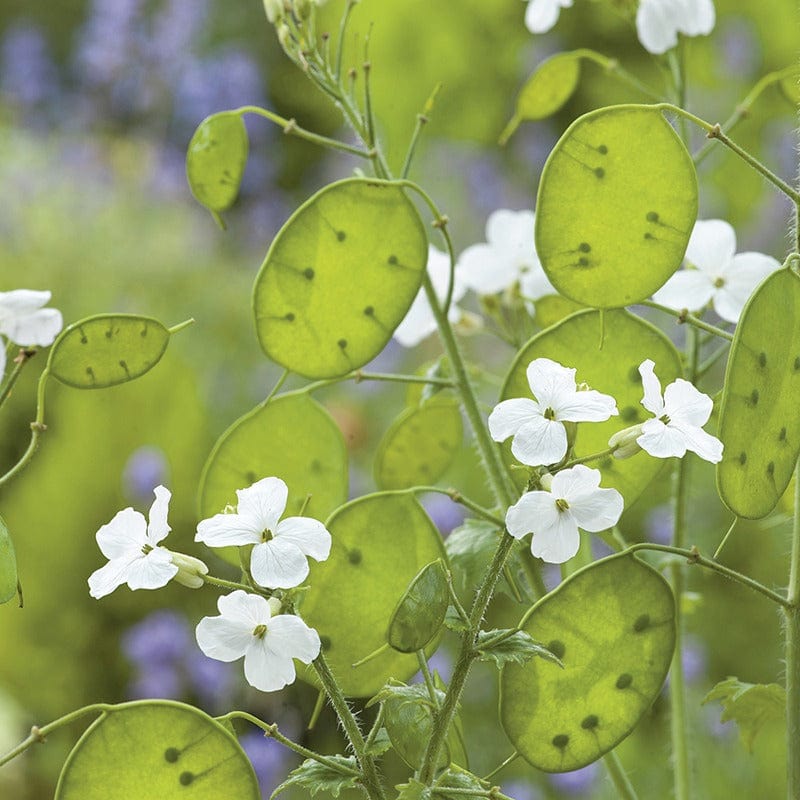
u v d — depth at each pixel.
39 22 4.49
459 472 1.94
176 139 3.10
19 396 2.11
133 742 0.65
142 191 3.00
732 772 1.34
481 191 2.79
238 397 2.47
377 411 2.34
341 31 0.73
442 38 2.82
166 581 0.65
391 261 0.70
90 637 1.85
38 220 2.81
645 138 0.67
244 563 0.66
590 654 0.68
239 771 0.66
